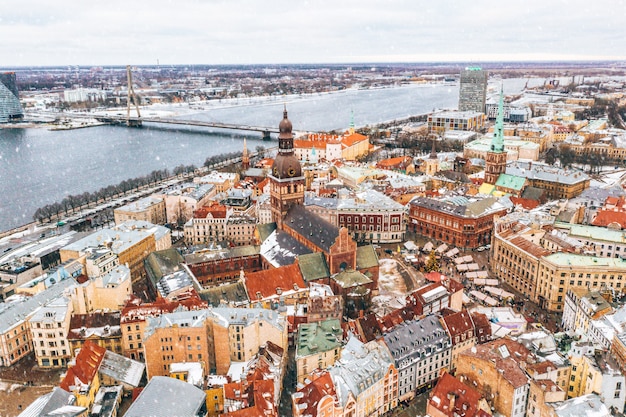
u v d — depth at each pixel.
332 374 160.00
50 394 158.75
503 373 154.12
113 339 188.75
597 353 160.75
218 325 176.75
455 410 152.12
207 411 161.88
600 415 141.25
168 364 177.25
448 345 181.75
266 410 147.38
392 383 167.25
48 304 195.00
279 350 182.25
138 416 145.00
